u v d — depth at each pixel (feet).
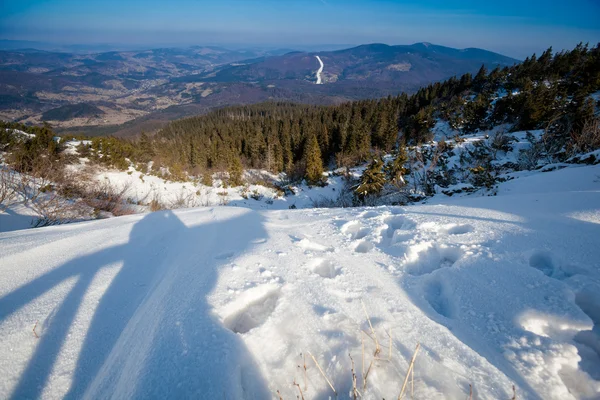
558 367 4.52
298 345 5.12
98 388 4.66
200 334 5.09
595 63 108.88
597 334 5.12
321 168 94.38
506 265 7.08
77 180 35.35
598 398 4.25
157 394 4.12
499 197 13.43
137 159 92.89
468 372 4.44
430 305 6.24
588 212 9.46
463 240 8.70
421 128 123.34
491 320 5.51
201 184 82.43
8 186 24.54
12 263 8.36
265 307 6.30
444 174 52.11
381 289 6.64
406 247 8.49
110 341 5.76
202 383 4.24
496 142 62.69
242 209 14.16
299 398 4.27
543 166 37.60
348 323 5.53
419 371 4.49
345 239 9.61
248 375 4.56
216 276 7.04
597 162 31.37
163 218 12.58
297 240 9.56
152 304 6.37
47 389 4.72
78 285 7.38
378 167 52.44
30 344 5.45
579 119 56.90
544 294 5.92
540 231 8.63
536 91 95.25
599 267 6.59
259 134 137.28
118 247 9.64
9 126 70.28
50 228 12.54
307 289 6.63
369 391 4.13
